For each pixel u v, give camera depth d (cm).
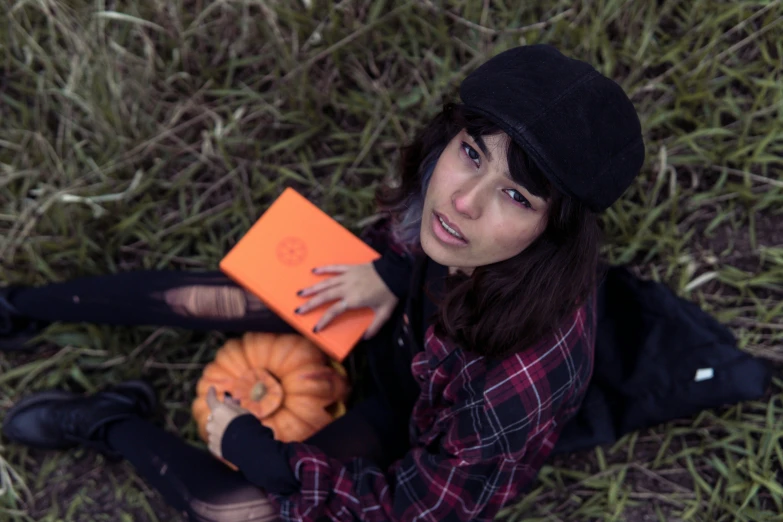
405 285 142
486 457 109
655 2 191
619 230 183
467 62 195
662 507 171
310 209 153
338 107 193
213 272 159
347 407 178
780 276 176
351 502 125
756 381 141
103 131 191
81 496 176
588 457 174
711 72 185
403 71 194
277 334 163
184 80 196
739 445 170
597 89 77
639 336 147
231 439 135
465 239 89
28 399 173
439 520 120
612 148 78
